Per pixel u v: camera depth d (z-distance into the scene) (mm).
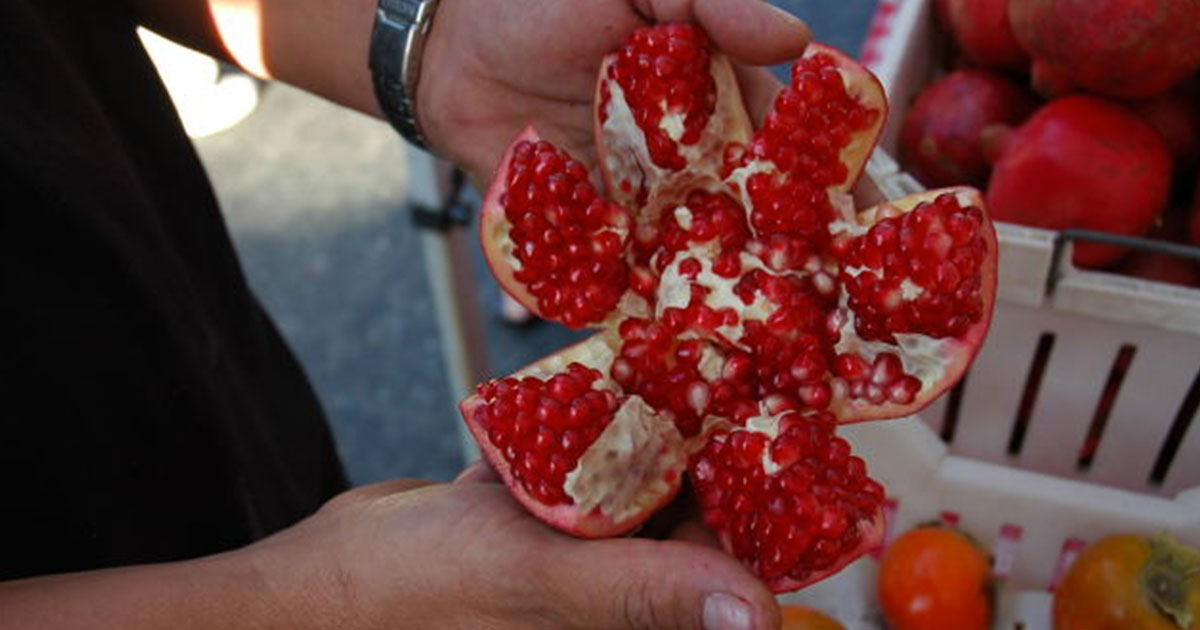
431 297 1452
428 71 774
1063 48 763
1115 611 721
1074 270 728
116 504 654
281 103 1705
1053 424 781
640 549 581
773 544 615
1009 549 798
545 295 691
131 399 649
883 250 637
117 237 637
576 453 619
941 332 641
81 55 678
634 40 688
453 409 1334
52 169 616
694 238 689
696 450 671
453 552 596
